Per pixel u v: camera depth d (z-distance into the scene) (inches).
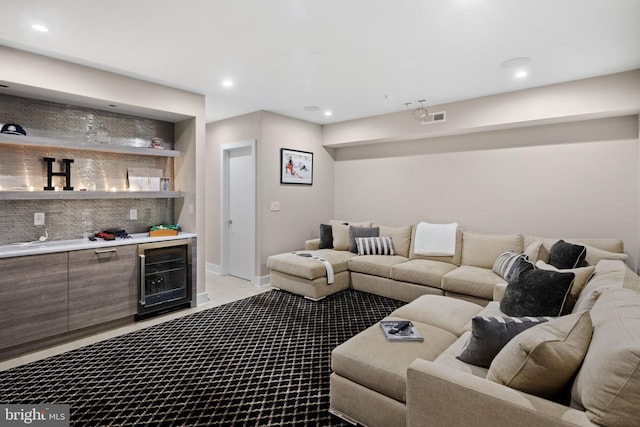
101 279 126.0
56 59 116.3
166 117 157.3
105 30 97.3
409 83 142.4
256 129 189.9
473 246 161.8
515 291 90.5
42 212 128.7
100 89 126.8
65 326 117.3
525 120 149.1
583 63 120.3
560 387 50.4
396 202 209.2
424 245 174.7
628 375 40.2
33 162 126.2
